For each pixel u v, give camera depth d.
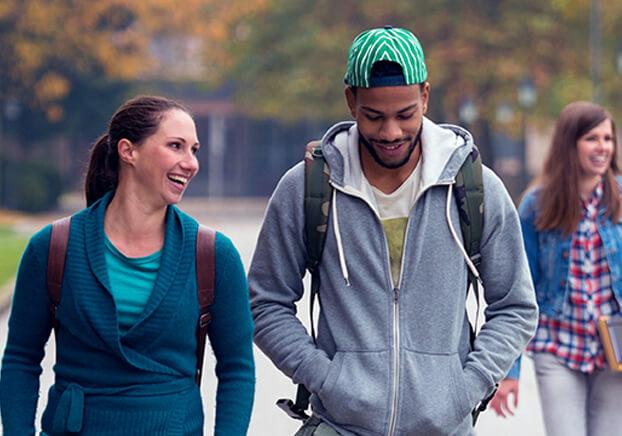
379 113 7.35
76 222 7.13
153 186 7.04
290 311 8.19
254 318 8.16
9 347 7.31
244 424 7.31
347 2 72.50
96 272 6.99
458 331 7.88
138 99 7.13
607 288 10.85
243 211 85.00
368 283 7.79
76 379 7.00
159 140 7.02
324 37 71.75
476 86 70.38
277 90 75.75
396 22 70.69
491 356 7.93
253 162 107.31
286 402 8.18
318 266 7.99
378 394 7.68
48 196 78.94
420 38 70.06
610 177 10.94
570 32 69.38
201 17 80.75
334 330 7.86
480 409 8.21
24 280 7.14
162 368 6.99
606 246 10.84
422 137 7.84
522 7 68.75
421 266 7.78
